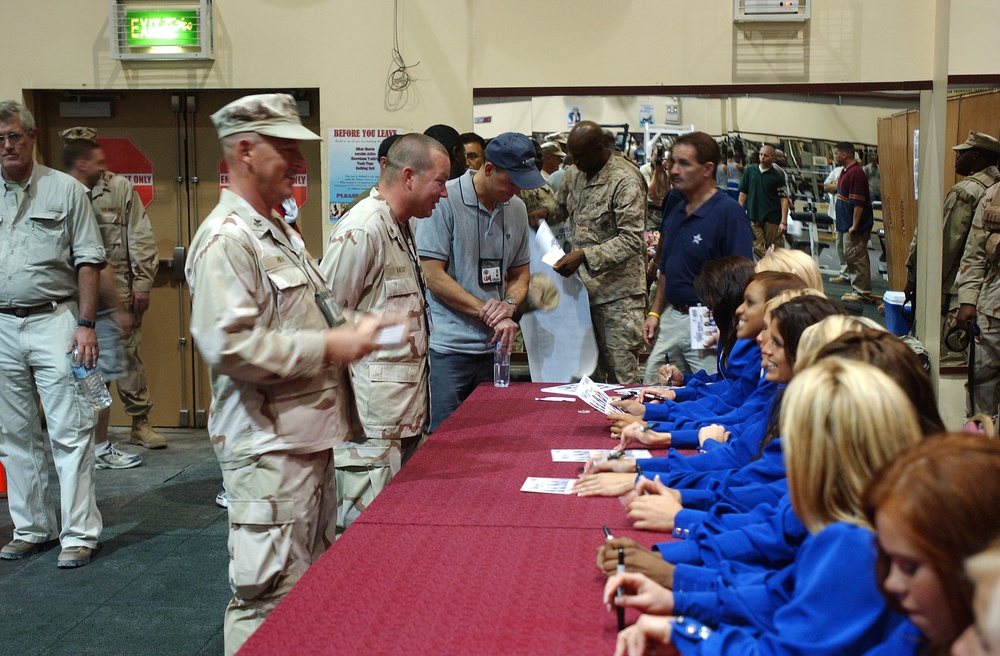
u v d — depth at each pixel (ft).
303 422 7.84
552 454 9.44
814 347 6.18
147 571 12.78
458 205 13.35
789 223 18.78
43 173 12.76
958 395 17.52
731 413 9.63
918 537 3.10
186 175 20.93
